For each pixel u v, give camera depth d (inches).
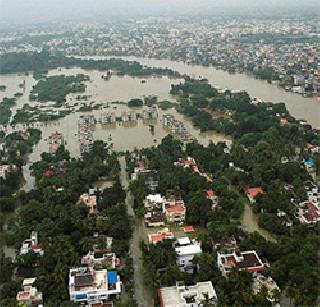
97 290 6171.3
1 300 6136.8
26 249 7258.9
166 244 7027.6
